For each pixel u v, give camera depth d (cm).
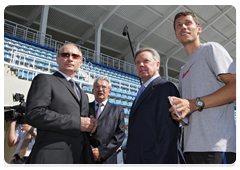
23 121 221
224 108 111
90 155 147
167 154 114
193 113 119
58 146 127
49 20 1390
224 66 108
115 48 1747
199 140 110
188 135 119
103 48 1720
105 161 201
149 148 122
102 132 216
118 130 229
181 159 122
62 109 135
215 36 1705
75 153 134
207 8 1489
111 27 1531
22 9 1272
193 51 135
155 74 153
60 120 124
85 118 139
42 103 127
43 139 129
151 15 1491
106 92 257
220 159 101
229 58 112
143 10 1441
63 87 143
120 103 639
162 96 129
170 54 1794
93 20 1452
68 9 1338
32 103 126
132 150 129
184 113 106
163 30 1636
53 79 143
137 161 124
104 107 245
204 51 122
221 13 1516
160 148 116
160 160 113
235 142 105
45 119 120
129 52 1706
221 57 112
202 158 107
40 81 136
